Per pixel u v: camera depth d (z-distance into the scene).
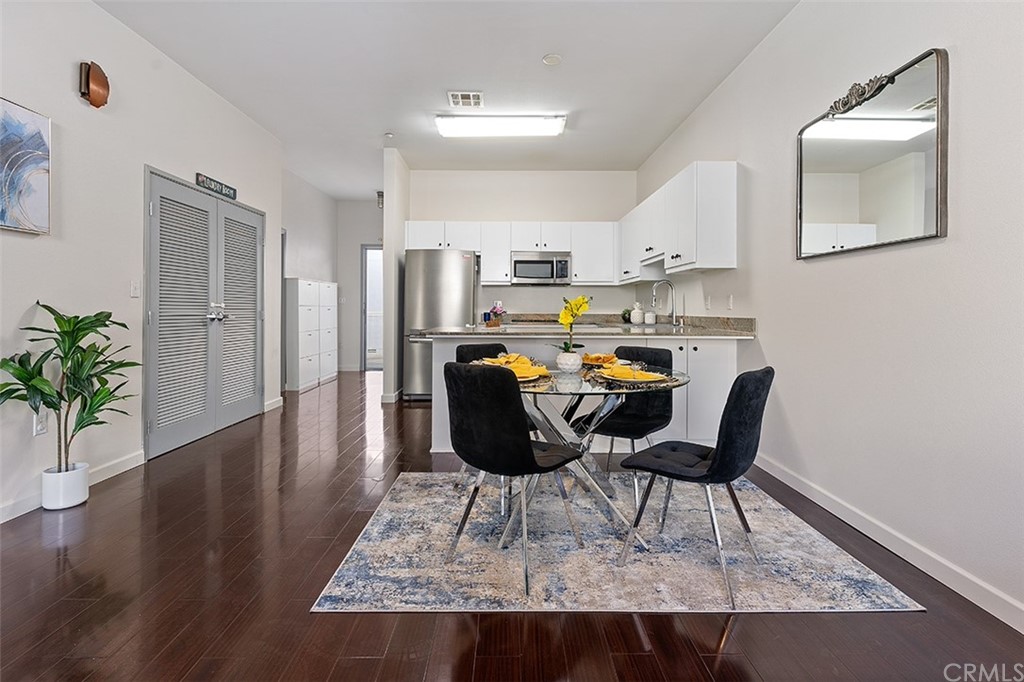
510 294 6.40
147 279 3.35
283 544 2.22
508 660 1.51
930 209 1.95
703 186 3.56
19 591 1.84
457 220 6.38
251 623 1.67
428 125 4.85
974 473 1.80
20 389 2.36
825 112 2.63
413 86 3.99
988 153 1.74
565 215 6.40
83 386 2.56
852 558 2.12
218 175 4.16
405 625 1.67
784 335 3.01
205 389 4.05
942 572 1.93
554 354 3.68
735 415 1.84
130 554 2.12
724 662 1.51
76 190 2.79
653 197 4.55
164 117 3.49
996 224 1.72
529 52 3.47
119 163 3.09
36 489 2.59
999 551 1.71
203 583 1.90
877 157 2.23
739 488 2.93
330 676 1.44
